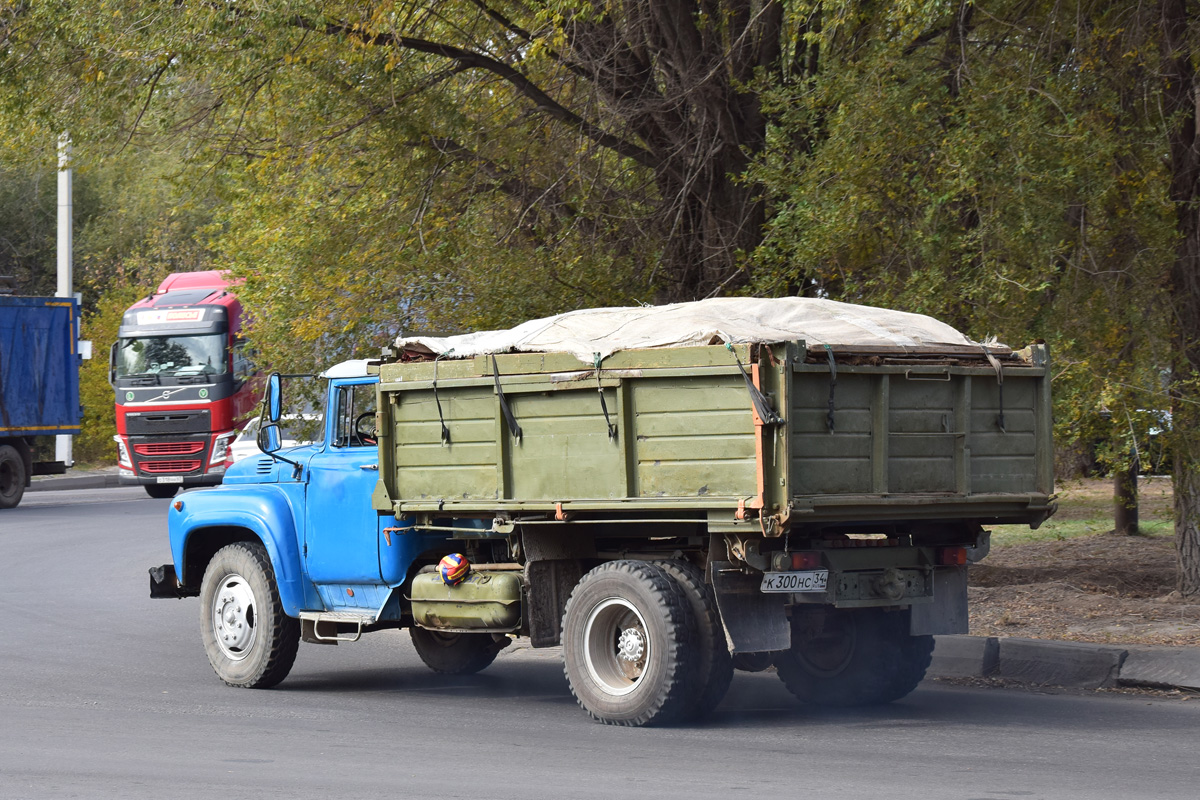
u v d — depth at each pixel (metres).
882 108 23.41
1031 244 22.73
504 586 18.70
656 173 30.69
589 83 31.11
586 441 17.23
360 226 30.16
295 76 30.45
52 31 29.95
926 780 14.21
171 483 63.59
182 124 33.12
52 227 94.62
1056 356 22.69
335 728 17.81
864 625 18.84
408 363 19.23
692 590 17.08
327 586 20.97
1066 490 25.86
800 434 15.85
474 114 31.42
